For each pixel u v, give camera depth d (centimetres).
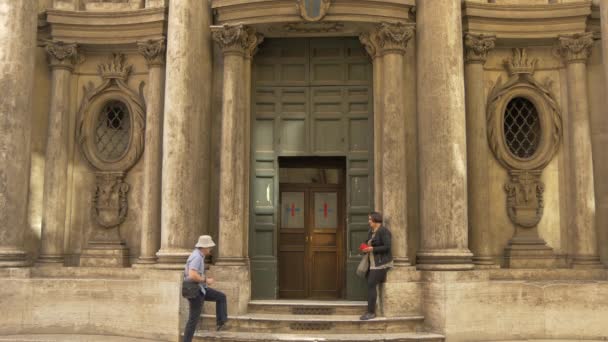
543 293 1028
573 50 1194
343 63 1241
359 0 1117
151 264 1166
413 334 988
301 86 1241
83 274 1165
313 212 1271
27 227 1218
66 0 1267
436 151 1074
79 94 1275
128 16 1227
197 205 1109
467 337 991
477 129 1190
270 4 1133
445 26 1094
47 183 1218
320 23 1147
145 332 1022
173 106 1107
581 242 1163
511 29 1209
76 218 1245
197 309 873
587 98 1199
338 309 1066
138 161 1250
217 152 1181
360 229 1195
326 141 1226
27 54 1138
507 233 1212
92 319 1060
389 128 1120
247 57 1183
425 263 1066
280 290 1248
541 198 1207
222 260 1101
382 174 1130
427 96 1098
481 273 1037
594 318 1023
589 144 1183
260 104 1241
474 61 1204
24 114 1127
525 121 1253
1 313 1051
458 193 1060
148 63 1229
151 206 1188
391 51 1137
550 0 1234
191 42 1124
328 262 1259
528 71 1230
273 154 1225
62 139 1232
